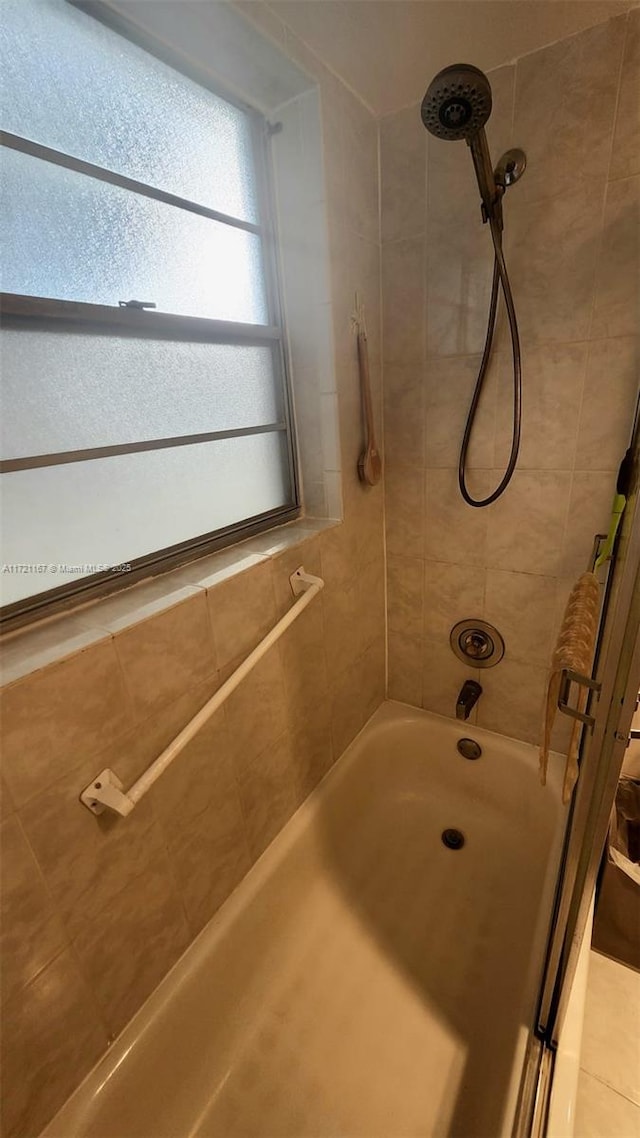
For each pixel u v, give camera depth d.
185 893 1.08
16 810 0.73
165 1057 1.01
